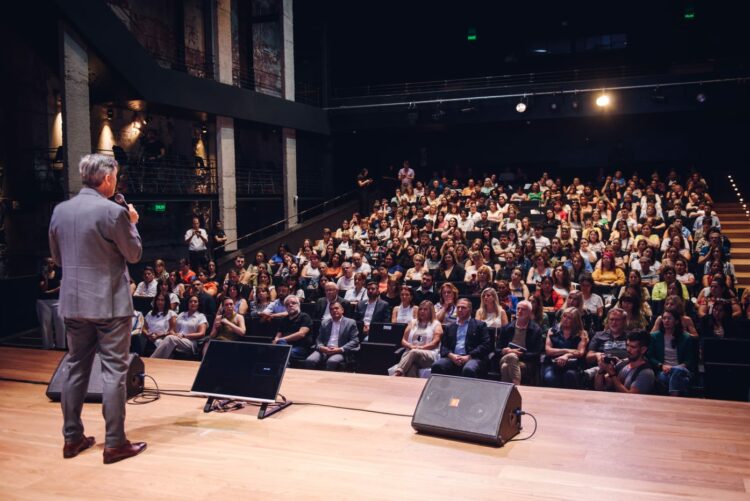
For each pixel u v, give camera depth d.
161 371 5.29
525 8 19.73
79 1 10.01
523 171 18.34
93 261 3.12
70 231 3.12
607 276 8.91
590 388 5.72
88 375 3.34
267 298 8.41
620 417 3.91
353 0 19.56
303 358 7.05
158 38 14.43
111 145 14.09
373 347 6.46
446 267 9.98
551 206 14.20
